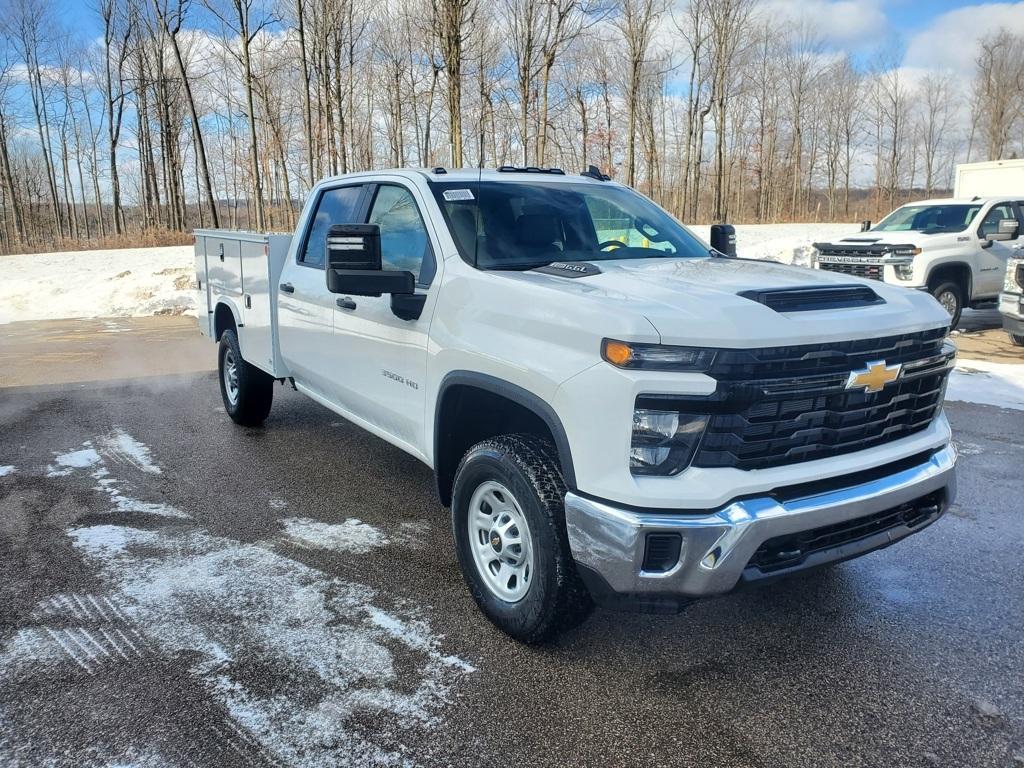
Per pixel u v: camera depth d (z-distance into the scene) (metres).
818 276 3.42
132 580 3.87
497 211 3.95
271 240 5.54
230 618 3.49
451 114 18.05
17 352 10.99
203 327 7.24
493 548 3.31
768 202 56.16
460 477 3.41
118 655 3.19
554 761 2.57
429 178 4.12
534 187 4.27
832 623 3.47
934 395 3.27
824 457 2.85
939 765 2.55
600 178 4.86
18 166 62.94
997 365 8.92
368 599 3.68
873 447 2.99
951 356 3.28
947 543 4.32
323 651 3.22
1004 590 3.78
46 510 4.82
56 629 3.40
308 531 4.50
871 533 2.99
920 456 3.16
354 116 30.55
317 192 5.31
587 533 2.75
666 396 2.59
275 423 6.91
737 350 2.58
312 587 3.80
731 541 2.59
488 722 2.77
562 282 3.19
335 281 3.48
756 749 2.63
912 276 11.23
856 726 2.75
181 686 2.97
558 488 2.95
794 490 2.75
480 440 3.72
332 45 27.88
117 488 5.22
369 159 33.06
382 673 3.06
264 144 31.94
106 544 4.30
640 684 3.01
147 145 46.06
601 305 2.79
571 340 2.83
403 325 3.88
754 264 3.83
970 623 3.47
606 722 2.78
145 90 43.16
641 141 40.31
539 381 2.91
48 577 3.90
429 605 3.62
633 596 2.73
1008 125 49.91
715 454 2.63
